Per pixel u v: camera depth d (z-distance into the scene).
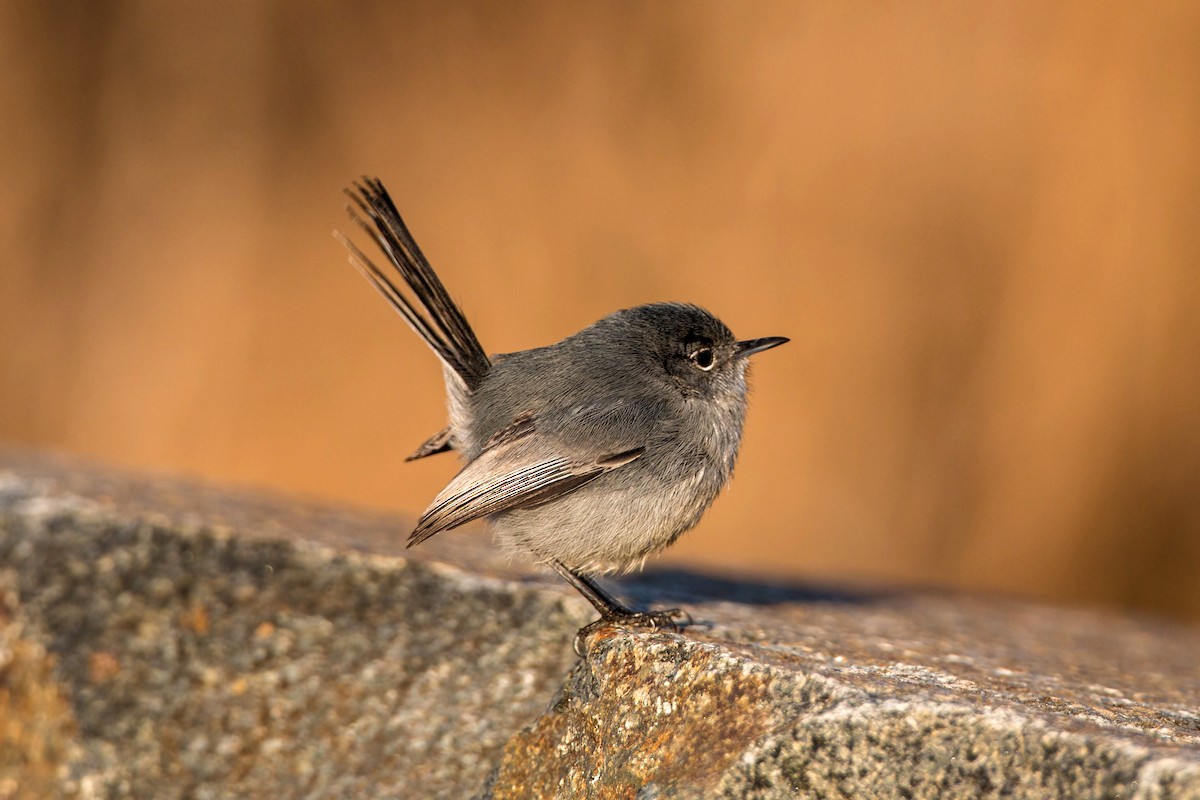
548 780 7.86
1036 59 17.58
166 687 9.44
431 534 9.32
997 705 6.79
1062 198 17.39
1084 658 10.26
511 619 9.55
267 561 9.88
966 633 10.87
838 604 11.76
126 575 9.87
